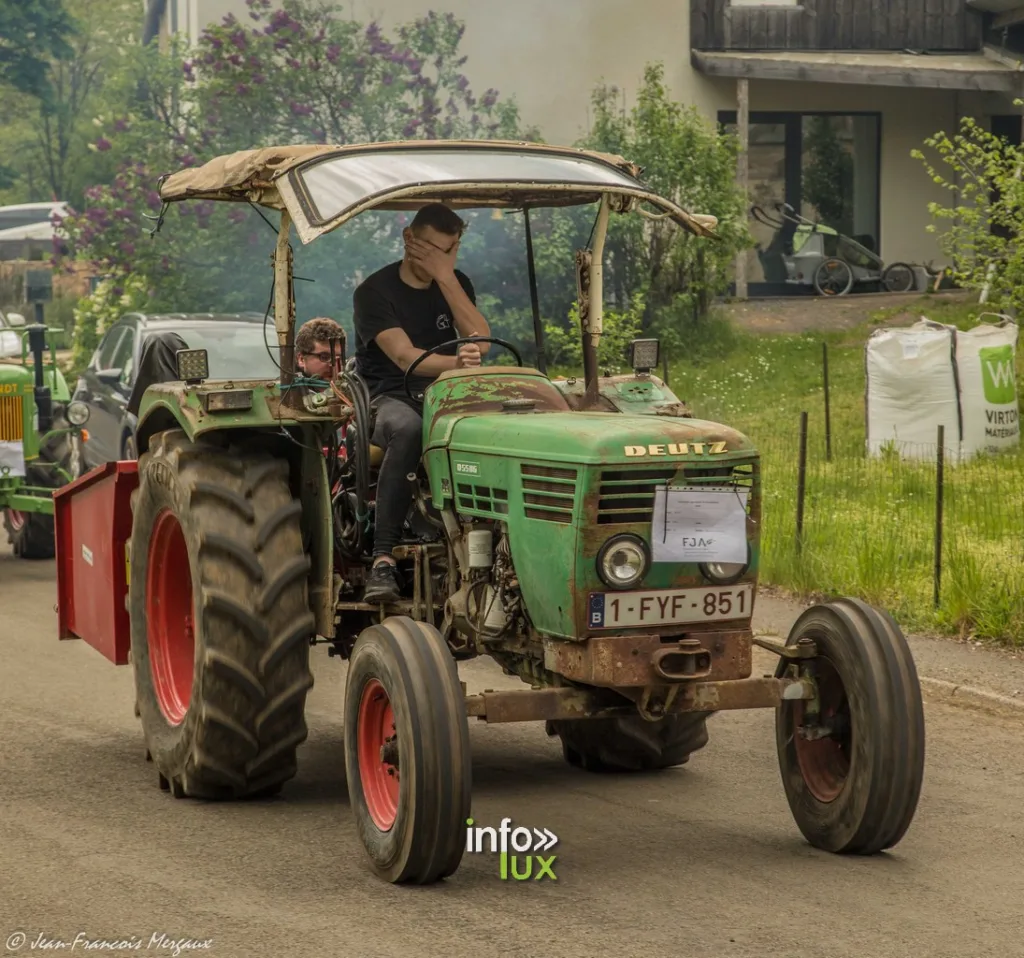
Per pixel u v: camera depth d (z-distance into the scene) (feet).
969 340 91.50
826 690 37.14
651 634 34.37
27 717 50.47
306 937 31.27
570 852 36.96
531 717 34.35
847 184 159.63
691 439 34.35
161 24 214.28
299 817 39.93
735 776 43.80
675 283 131.64
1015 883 34.76
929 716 49.70
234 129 123.65
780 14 154.92
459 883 34.60
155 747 42.42
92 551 48.78
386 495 38.91
